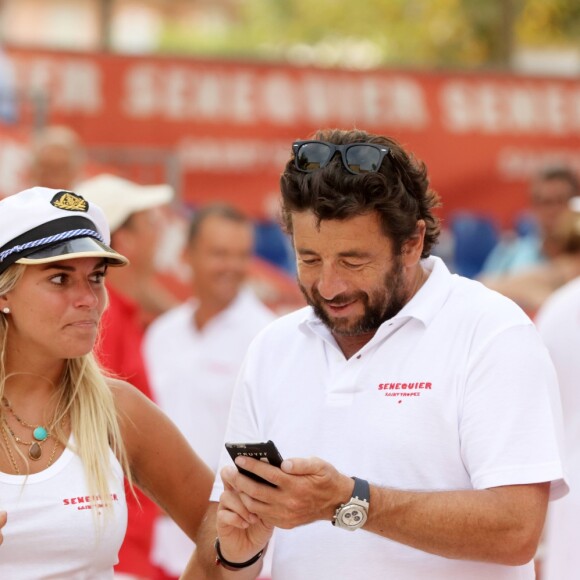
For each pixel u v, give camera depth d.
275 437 8.65
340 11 50.69
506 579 8.20
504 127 25.38
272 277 22.86
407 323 8.34
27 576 8.10
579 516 13.43
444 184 25.17
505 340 8.05
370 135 8.33
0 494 8.14
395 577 8.14
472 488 8.09
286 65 24.09
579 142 25.69
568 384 13.71
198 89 23.50
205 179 23.53
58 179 18.94
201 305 16.73
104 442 8.55
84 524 8.24
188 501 9.27
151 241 15.05
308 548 8.41
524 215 25.42
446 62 47.19
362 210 7.88
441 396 8.12
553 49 46.09
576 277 20.11
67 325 8.31
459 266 25.16
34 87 22.59
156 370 16.72
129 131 23.11
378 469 8.16
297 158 8.08
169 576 15.70
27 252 8.19
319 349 8.67
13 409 8.51
